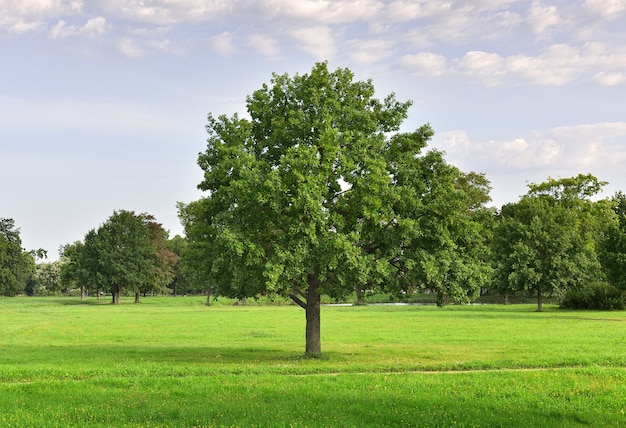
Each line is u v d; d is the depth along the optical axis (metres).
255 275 25.92
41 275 156.50
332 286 28.14
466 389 16.95
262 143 28.58
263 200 24.55
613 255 60.88
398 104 30.56
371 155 27.47
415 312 70.00
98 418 13.79
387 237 26.61
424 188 27.67
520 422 13.23
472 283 28.31
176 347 34.41
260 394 16.33
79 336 42.06
